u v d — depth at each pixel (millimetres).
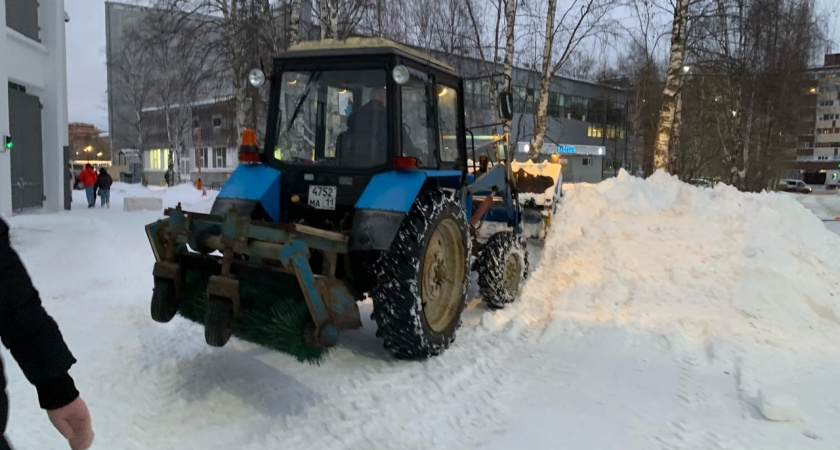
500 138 6742
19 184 14078
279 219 4746
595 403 3736
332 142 4676
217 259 3957
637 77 30391
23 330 1600
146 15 16844
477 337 5082
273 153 4895
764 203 6637
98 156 81000
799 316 5078
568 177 36719
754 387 3910
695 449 3158
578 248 6395
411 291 4098
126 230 11453
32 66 14406
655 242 6172
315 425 3406
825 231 6531
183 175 47688
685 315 5148
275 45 14609
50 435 3230
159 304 3953
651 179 7418
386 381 4016
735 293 5309
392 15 16844
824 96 78062
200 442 3201
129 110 46719
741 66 20922
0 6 12188
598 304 5484
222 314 3582
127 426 3354
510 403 3740
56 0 15383
